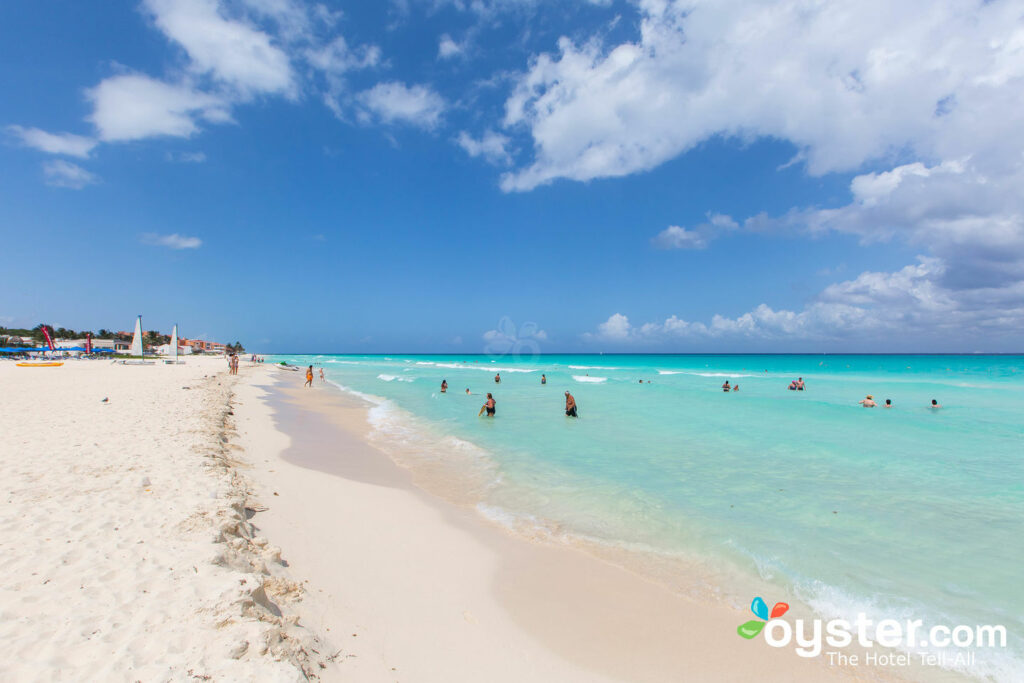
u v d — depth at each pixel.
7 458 8.31
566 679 3.90
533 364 83.38
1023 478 9.73
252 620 3.65
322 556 5.71
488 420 17.89
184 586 4.10
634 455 11.96
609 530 7.21
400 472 10.47
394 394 28.27
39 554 4.67
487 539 6.84
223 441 11.13
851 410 20.25
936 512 7.78
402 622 4.49
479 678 3.79
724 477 9.93
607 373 51.28
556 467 10.83
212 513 5.86
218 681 2.90
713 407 21.45
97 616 3.62
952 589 5.46
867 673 4.11
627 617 4.92
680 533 7.07
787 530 7.13
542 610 5.00
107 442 9.77
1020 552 6.32
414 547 6.35
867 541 6.72
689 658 4.29
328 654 3.70
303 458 11.27
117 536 5.12
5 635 3.35
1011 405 21.88
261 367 60.31
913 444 13.12
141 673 2.95
